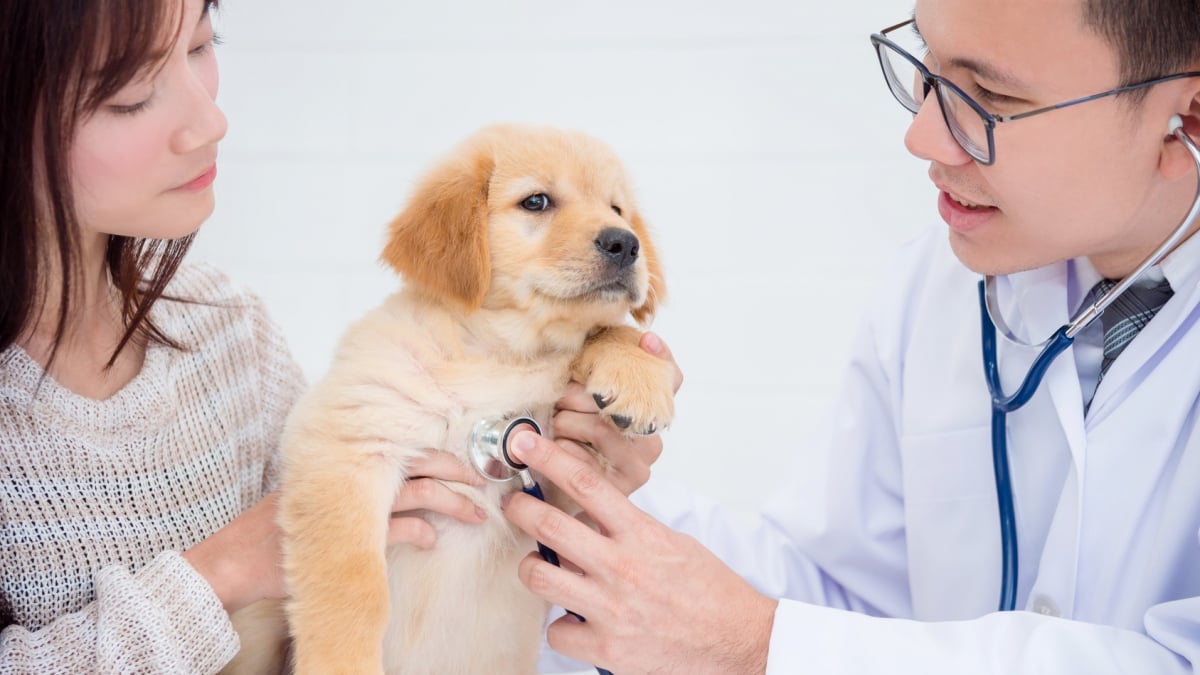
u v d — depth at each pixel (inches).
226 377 67.3
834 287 128.4
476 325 66.5
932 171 60.7
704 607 57.6
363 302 130.7
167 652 52.7
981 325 68.3
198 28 56.7
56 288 57.2
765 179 128.0
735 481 130.4
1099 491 60.6
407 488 60.4
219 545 58.5
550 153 70.2
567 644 59.0
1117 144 54.2
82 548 58.1
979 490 67.4
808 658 55.6
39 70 48.3
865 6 123.9
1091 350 64.3
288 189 130.6
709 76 127.1
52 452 57.4
